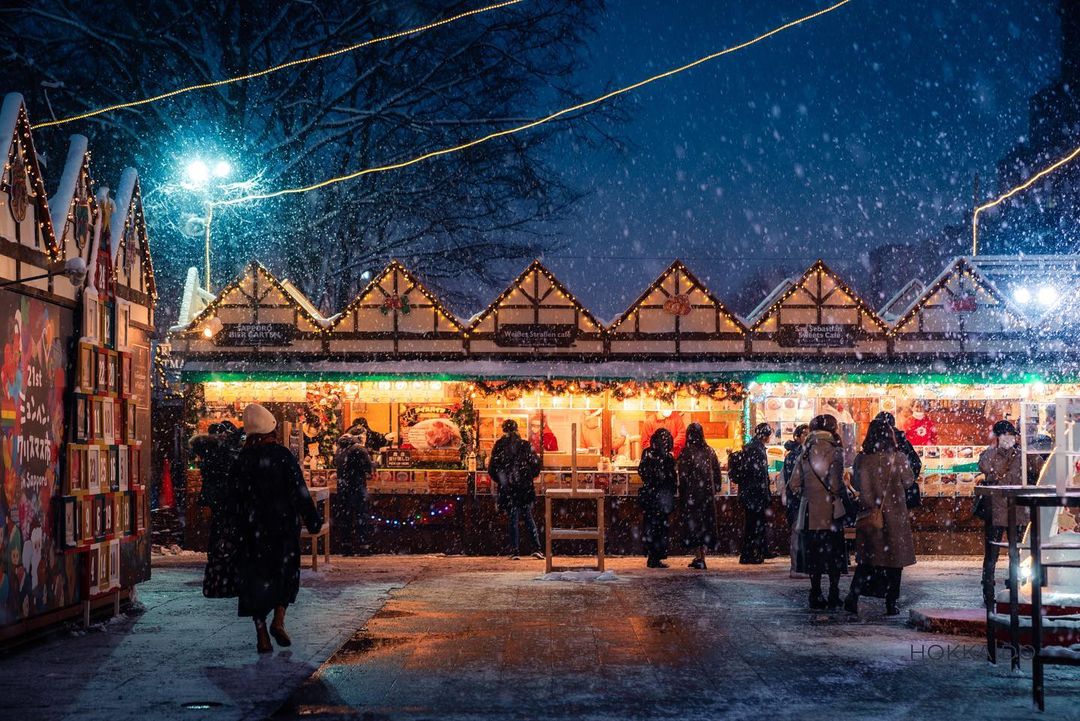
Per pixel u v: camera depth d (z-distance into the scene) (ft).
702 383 70.03
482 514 68.95
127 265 43.65
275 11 113.60
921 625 37.96
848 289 70.49
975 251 92.53
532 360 70.18
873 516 41.19
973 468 69.67
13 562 33.27
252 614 33.50
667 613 42.09
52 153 110.93
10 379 33.30
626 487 69.26
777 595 47.83
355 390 70.59
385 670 30.94
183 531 70.69
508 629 38.17
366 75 116.78
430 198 122.72
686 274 70.64
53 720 24.95
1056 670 30.73
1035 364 70.23
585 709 26.08
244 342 70.13
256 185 112.06
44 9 109.09
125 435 41.81
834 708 26.08
